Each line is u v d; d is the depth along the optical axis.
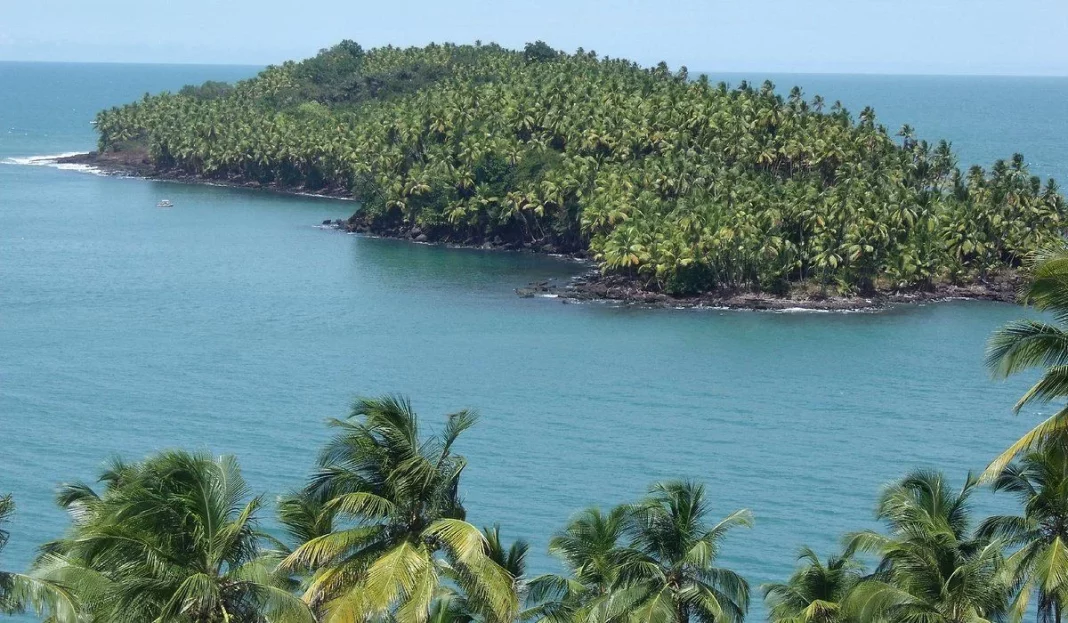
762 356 119.19
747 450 88.38
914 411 99.81
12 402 97.25
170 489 32.31
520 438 90.44
